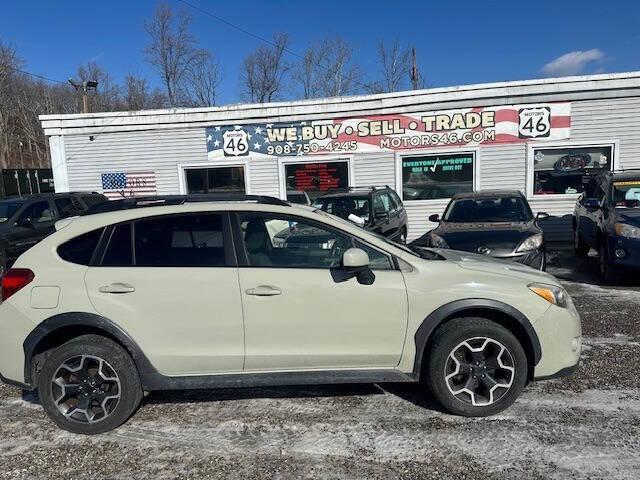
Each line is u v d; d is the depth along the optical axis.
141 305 3.52
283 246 3.68
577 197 12.01
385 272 3.61
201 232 3.67
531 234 7.07
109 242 3.64
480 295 3.53
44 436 3.63
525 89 11.95
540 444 3.25
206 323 3.55
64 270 3.57
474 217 8.12
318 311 3.55
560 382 4.16
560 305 3.62
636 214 7.50
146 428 3.68
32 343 3.52
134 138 13.86
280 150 13.38
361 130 12.92
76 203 11.49
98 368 3.58
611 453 3.12
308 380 3.60
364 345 3.60
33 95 55.03
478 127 12.30
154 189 13.97
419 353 3.58
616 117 11.65
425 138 12.61
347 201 9.53
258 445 3.39
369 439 3.40
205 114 13.54
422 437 3.40
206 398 4.13
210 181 13.84
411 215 12.92
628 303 6.55
